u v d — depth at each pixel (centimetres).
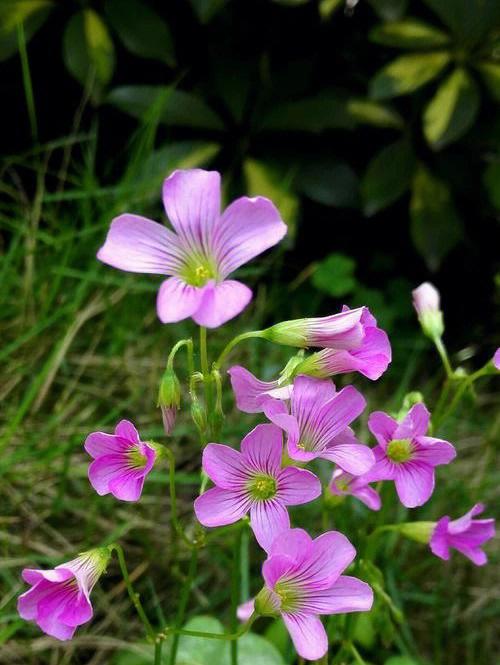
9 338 16
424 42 19
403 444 9
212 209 8
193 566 10
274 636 13
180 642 12
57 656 13
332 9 18
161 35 19
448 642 16
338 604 8
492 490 18
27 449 14
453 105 18
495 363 10
